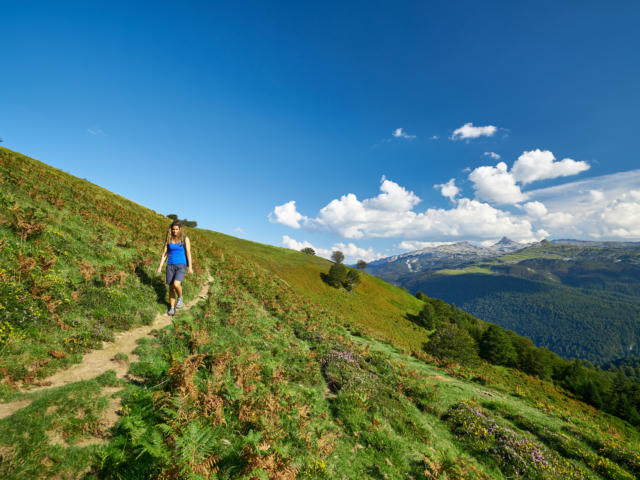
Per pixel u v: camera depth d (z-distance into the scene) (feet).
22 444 9.71
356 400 27.09
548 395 119.85
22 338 15.23
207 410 15.06
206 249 90.27
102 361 17.17
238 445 14.05
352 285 266.98
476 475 23.41
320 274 273.13
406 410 30.12
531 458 27.86
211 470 11.47
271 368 25.38
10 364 13.34
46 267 22.82
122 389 14.93
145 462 10.74
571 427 39.40
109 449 10.82
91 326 19.93
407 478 19.66
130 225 61.52
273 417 18.22
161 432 12.35
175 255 25.90
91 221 45.34
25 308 16.81
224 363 20.36
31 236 27.02
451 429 31.73
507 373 148.46
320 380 30.07
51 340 16.67
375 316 226.79
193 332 24.31
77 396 13.00
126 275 30.12
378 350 58.18
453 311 333.42
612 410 133.59
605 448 34.32
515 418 38.14
